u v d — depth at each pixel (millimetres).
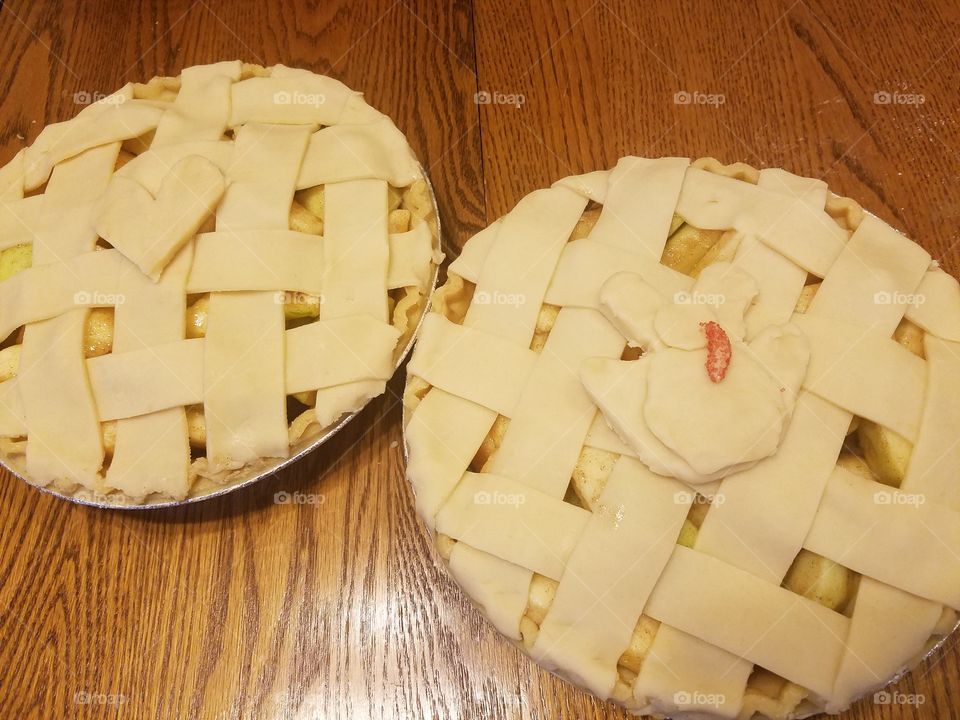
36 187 385
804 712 279
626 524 273
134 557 392
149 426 332
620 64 472
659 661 271
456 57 481
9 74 503
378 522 390
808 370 287
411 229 369
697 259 325
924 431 281
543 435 291
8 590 391
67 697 372
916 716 338
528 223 333
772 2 478
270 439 331
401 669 365
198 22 507
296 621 376
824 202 326
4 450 350
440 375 310
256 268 335
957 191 427
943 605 272
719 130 453
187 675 372
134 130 380
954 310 308
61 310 341
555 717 353
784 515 269
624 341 299
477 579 288
